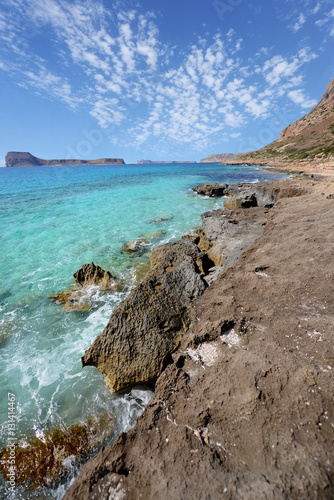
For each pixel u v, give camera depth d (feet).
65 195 86.17
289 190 50.75
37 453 12.47
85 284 28.78
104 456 8.95
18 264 34.09
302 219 29.63
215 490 7.18
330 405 8.73
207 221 38.63
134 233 45.70
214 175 159.74
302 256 20.13
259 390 9.77
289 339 12.35
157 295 18.66
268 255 22.34
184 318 17.33
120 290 27.43
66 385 16.39
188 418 9.78
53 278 30.50
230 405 9.64
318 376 9.80
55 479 11.50
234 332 13.91
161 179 139.95
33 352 19.39
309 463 7.24
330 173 110.93
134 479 8.12
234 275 19.98
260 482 7.11
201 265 27.22
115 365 15.44
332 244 20.92
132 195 85.15
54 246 39.96
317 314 13.70
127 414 14.33
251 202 55.26
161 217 55.88
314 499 6.47
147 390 15.51
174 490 7.44
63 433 13.35
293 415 8.70
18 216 57.57
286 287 16.66
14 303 25.73
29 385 16.49
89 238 43.34
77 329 21.83
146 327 16.17
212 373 11.58
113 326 16.29
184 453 8.52
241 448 8.29
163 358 14.96
